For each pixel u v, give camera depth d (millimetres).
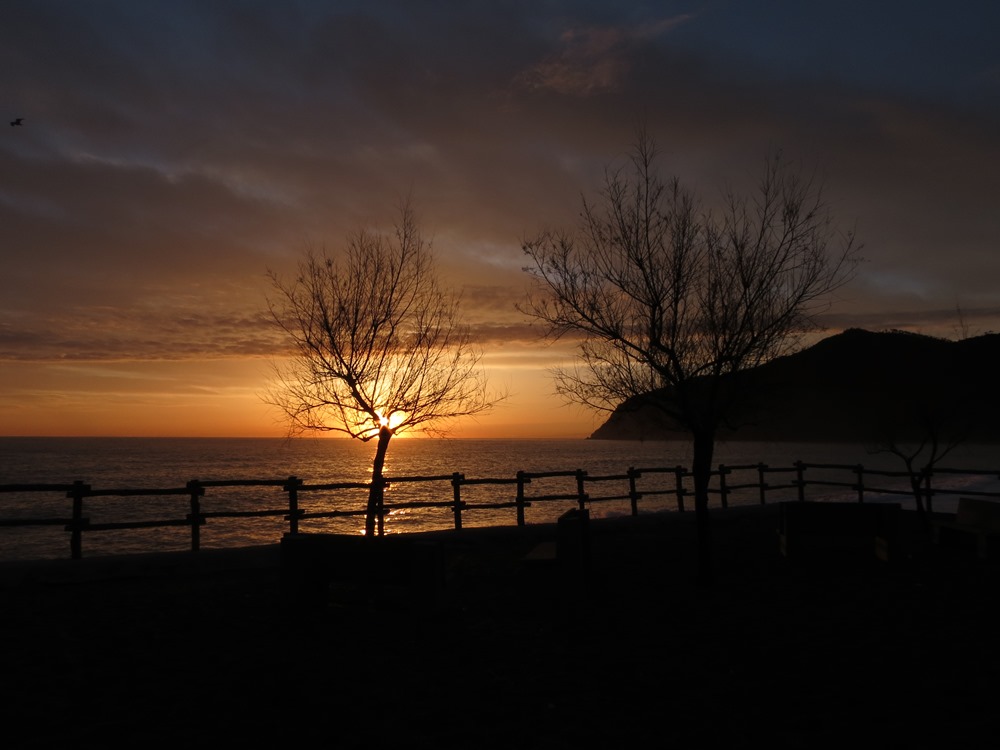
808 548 11023
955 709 4617
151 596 8164
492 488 39344
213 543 19922
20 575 8555
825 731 4293
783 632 6555
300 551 7348
